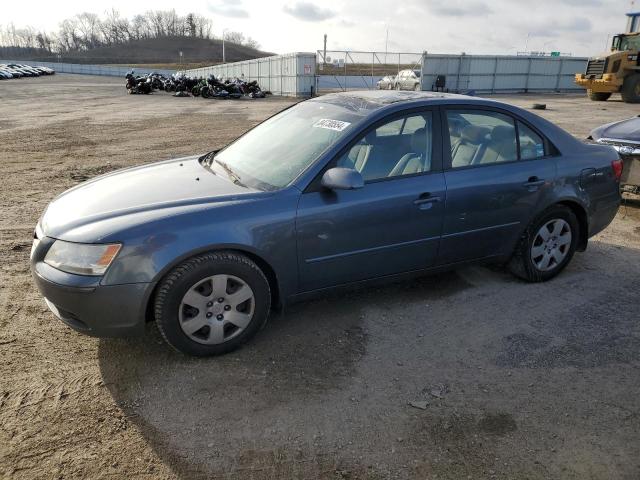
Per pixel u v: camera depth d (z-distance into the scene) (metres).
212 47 154.38
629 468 2.40
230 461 2.44
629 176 6.25
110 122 16.50
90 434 2.59
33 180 8.08
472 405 2.83
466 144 3.87
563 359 3.26
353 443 2.55
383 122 3.57
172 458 2.45
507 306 3.96
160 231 2.94
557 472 2.38
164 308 3.00
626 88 23.06
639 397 2.90
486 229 3.97
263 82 37.56
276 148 3.78
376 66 35.41
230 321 3.21
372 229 3.48
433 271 3.95
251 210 3.14
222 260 3.07
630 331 3.60
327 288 3.55
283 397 2.88
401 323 3.69
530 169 4.07
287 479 2.34
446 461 2.45
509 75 33.84
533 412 2.78
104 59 129.25
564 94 33.06
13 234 5.42
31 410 2.75
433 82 32.38
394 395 2.91
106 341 3.40
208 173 3.79
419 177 3.63
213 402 2.84
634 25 22.83
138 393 2.90
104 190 3.53
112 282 2.87
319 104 4.12
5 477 2.31
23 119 17.33
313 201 3.29
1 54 138.88
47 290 2.96
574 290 4.25
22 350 3.28
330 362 3.21
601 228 4.65
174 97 30.81
